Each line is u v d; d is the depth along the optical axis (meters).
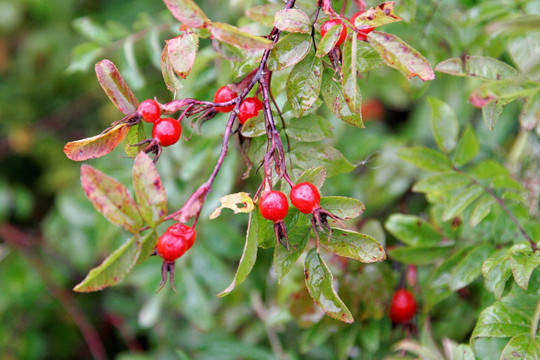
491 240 0.51
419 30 0.55
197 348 0.64
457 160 0.52
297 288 0.56
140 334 0.86
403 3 0.52
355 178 0.72
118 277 0.40
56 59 0.94
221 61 0.55
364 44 0.44
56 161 0.96
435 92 0.69
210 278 0.64
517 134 0.63
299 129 0.46
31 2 0.93
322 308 0.42
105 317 0.86
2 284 0.79
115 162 0.66
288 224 0.43
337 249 0.42
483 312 0.46
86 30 0.61
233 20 0.67
